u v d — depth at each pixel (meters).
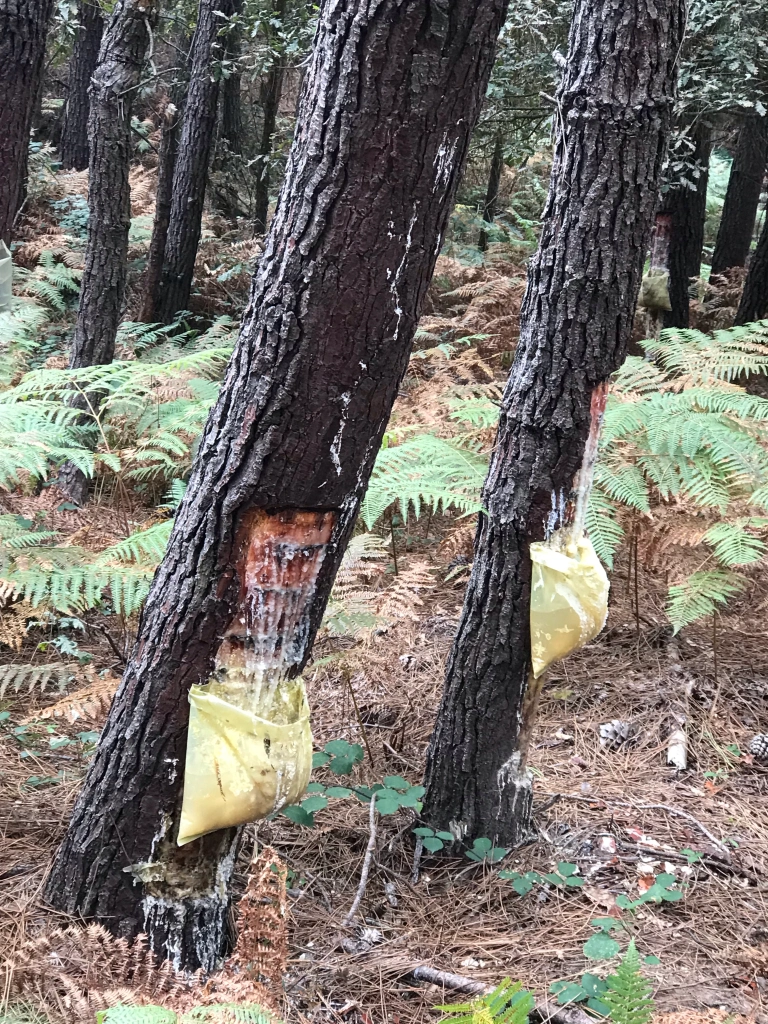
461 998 2.18
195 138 8.40
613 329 2.59
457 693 2.82
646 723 3.59
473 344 7.35
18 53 4.05
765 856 2.81
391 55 1.53
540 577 2.67
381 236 1.64
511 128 7.32
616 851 2.84
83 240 9.34
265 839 2.81
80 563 3.11
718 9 5.75
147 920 2.09
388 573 4.38
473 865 2.78
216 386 5.48
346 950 2.38
